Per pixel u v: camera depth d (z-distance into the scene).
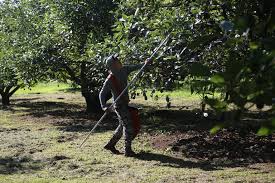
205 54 5.39
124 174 7.66
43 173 7.92
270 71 1.91
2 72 18.45
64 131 12.92
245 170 7.68
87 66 14.02
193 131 11.42
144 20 6.76
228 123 1.97
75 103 23.38
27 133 12.68
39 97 28.20
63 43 15.34
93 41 13.65
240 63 1.95
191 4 5.82
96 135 11.88
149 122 14.34
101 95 9.28
